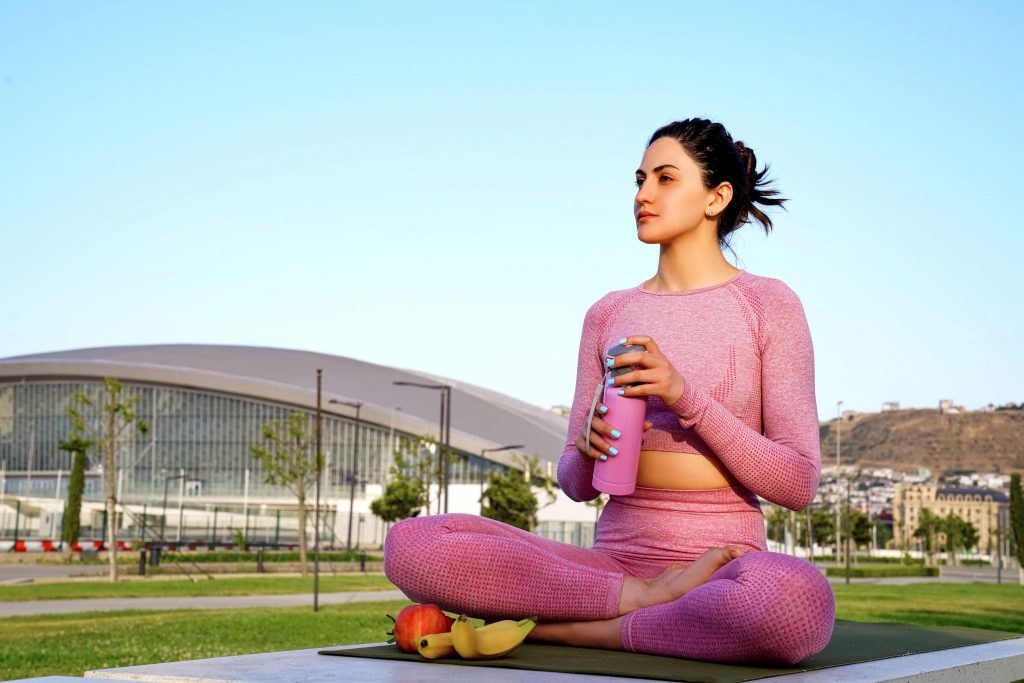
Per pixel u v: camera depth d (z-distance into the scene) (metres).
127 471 80.12
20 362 83.00
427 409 78.38
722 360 2.73
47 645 10.86
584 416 2.96
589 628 2.53
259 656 2.47
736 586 2.22
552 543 2.69
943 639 3.14
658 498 2.67
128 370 79.81
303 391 76.81
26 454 83.81
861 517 96.69
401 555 2.56
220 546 46.09
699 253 2.90
